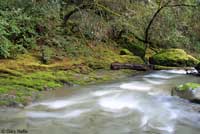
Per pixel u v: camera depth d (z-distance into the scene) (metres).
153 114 6.97
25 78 9.03
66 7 14.84
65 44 12.79
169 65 14.36
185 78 11.85
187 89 8.29
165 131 5.92
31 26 12.33
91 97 8.36
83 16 14.59
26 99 7.54
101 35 15.35
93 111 7.11
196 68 12.89
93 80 10.41
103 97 8.42
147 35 16.50
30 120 6.28
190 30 19.05
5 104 7.01
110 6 15.77
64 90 8.88
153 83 10.64
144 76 12.05
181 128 6.10
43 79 9.27
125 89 9.49
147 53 17.02
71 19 14.84
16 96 7.57
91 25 14.78
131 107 7.53
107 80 10.72
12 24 11.25
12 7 12.16
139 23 16.64
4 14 11.38
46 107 7.20
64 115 6.73
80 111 7.07
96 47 14.59
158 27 16.95
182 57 14.62
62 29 13.80
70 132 5.72
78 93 8.71
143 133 5.77
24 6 12.52
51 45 12.32
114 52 15.12
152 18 15.83
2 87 8.00
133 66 12.89
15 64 9.93
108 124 6.23
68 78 9.92
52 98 7.97
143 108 7.44
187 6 16.77
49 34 13.01
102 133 5.72
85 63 11.92
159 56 14.70
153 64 14.52
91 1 14.52
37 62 10.72
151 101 8.07
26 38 11.70
